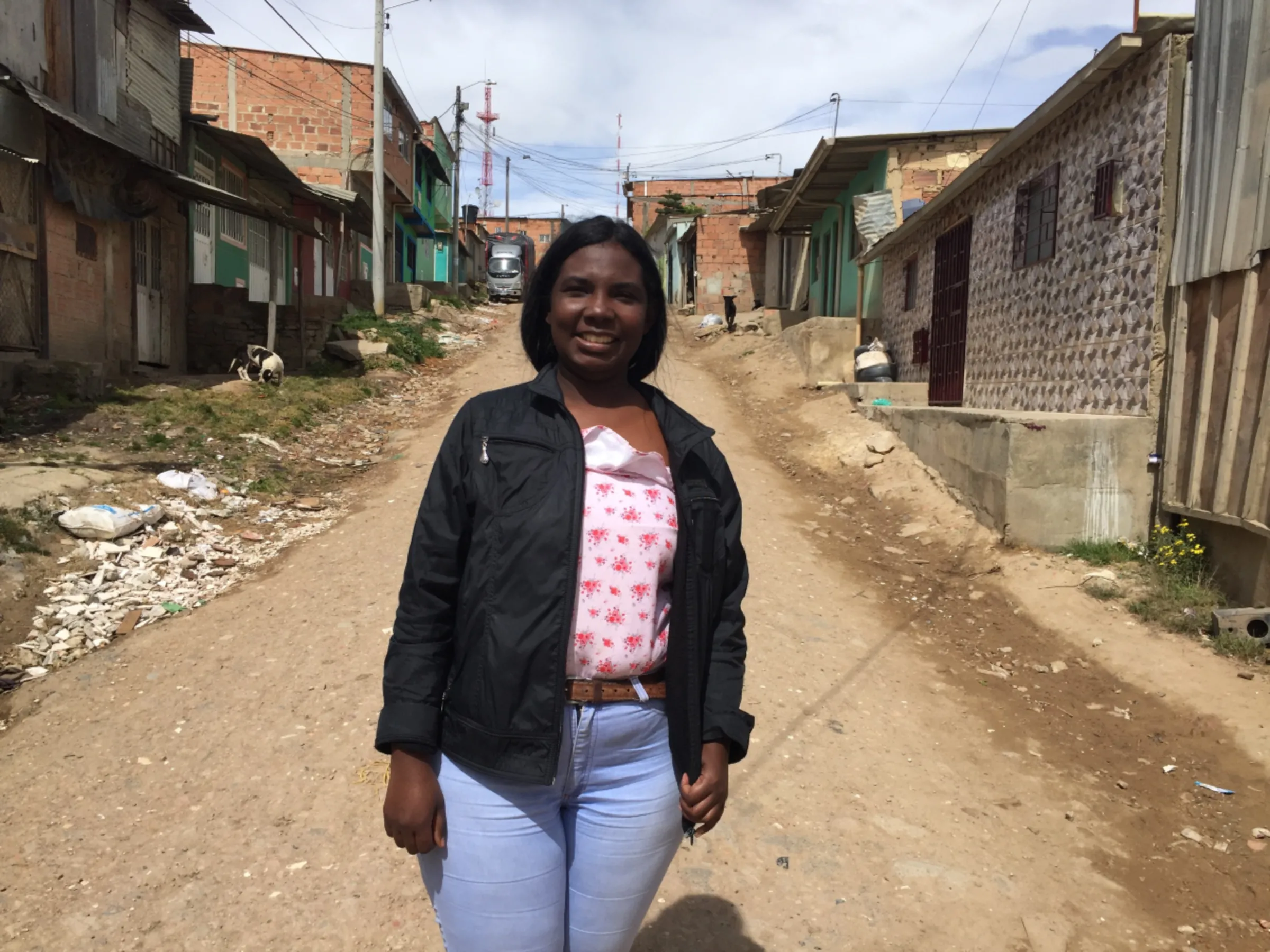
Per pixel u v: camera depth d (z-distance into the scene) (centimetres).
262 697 436
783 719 441
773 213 2111
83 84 1063
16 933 285
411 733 165
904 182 1428
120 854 324
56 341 995
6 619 489
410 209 2883
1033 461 678
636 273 179
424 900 303
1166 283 646
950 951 291
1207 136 595
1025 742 437
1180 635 535
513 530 165
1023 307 898
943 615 601
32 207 941
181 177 1130
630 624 170
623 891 180
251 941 284
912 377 1316
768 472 968
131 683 448
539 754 165
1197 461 609
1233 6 568
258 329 1409
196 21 1357
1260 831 359
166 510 658
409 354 1476
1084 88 723
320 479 830
